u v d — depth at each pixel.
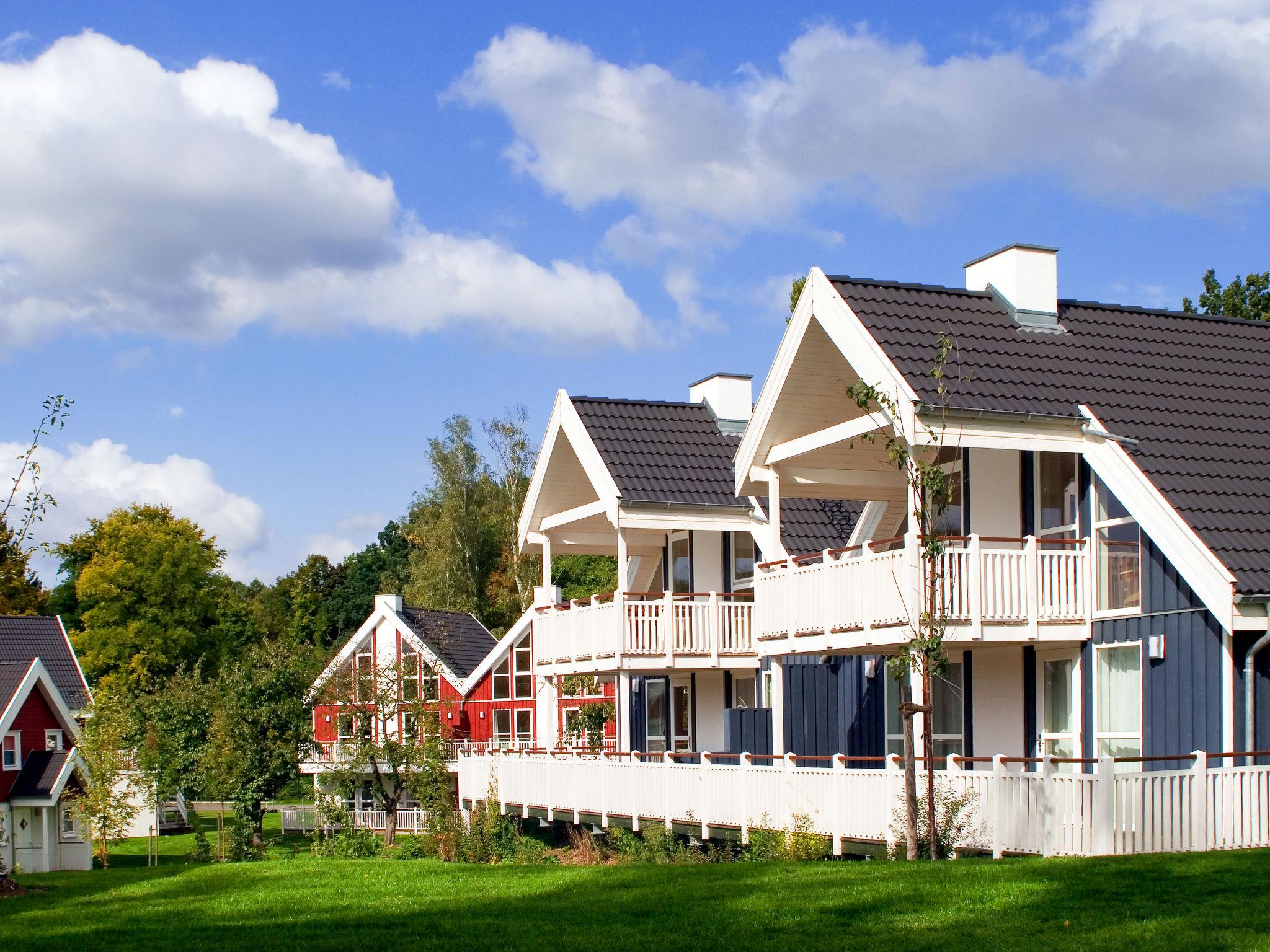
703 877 14.91
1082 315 20.75
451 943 11.97
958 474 20.62
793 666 24.92
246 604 77.44
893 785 16.75
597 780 24.52
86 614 62.72
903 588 17.73
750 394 29.69
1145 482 16.98
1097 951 10.15
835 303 19.48
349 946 12.05
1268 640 15.62
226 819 55.09
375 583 87.44
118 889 17.64
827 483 22.22
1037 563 17.77
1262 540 16.36
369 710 41.03
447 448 69.19
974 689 20.03
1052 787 14.80
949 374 18.25
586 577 66.62
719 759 26.78
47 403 19.97
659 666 26.53
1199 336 20.95
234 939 12.77
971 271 21.16
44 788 38.78
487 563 69.00
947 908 11.91
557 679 40.56
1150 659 17.05
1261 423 18.88
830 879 13.80
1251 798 15.10
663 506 26.52
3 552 19.64
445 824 31.70
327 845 36.69
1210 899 11.58
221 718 41.44
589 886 14.92
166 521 65.56
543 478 30.09
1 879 18.30
